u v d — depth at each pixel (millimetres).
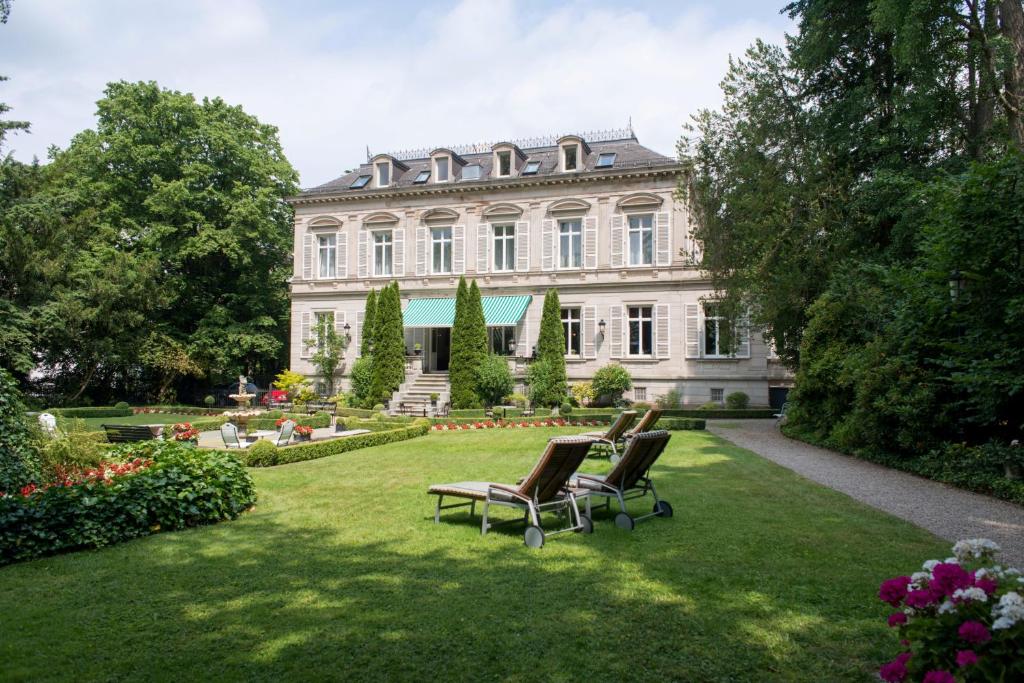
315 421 26328
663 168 34500
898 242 19625
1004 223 12039
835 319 19562
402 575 6738
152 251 39688
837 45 22297
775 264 22125
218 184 42094
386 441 19688
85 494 8234
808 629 5301
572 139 36500
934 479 12695
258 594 6211
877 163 21578
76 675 4602
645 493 10008
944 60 19031
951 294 13430
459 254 38188
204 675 4590
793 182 22391
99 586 6484
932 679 3211
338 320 40156
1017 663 3191
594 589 6254
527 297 36500
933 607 3768
